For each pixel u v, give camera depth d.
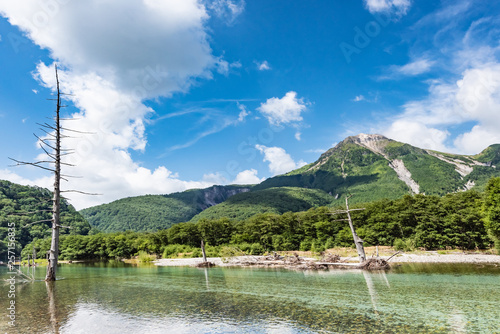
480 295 14.41
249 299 14.83
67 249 106.44
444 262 37.91
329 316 11.01
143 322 10.63
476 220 59.94
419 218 68.75
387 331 9.04
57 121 23.86
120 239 108.75
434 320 10.12
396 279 21.05
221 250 76.06
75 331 9.57
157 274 30.81
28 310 12.55
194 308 12.88
